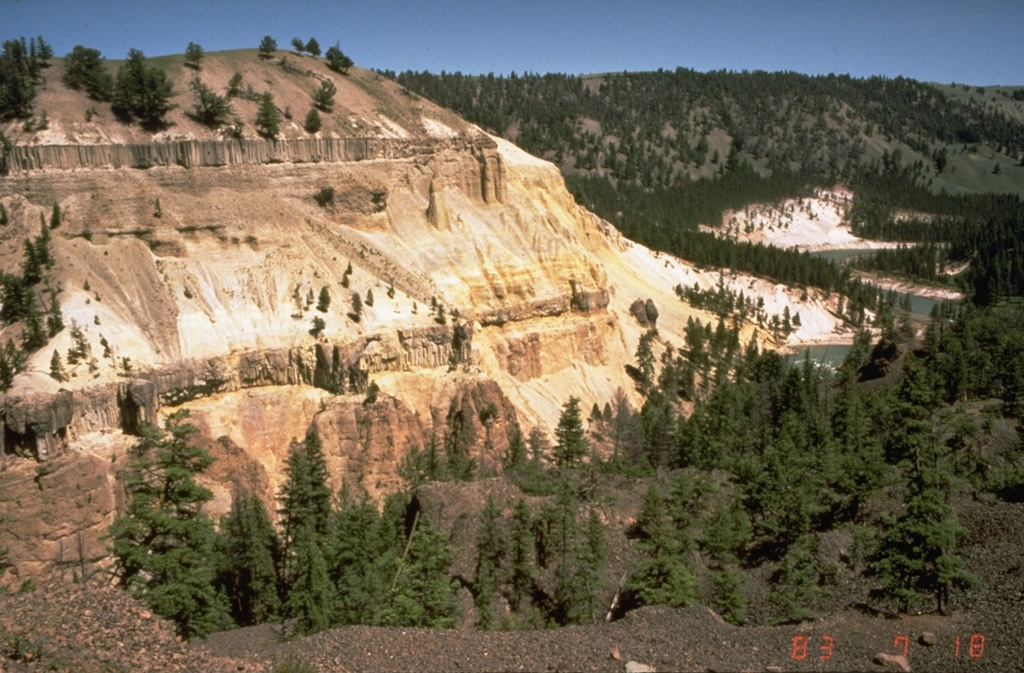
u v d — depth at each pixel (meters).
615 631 34.09
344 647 33.31
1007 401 82.25
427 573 45.88
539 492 59.94
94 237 84.88
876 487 56.53
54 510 68.12
